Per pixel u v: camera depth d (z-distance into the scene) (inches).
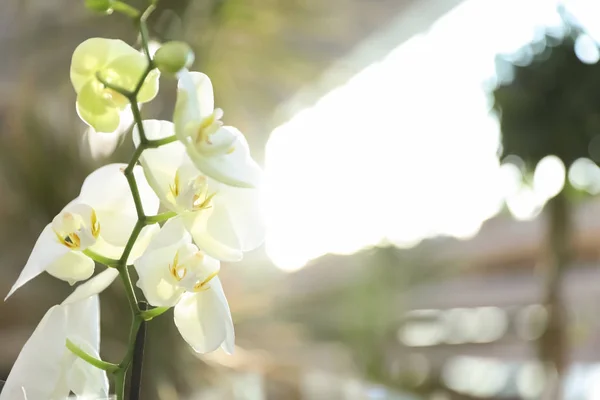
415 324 107.6
